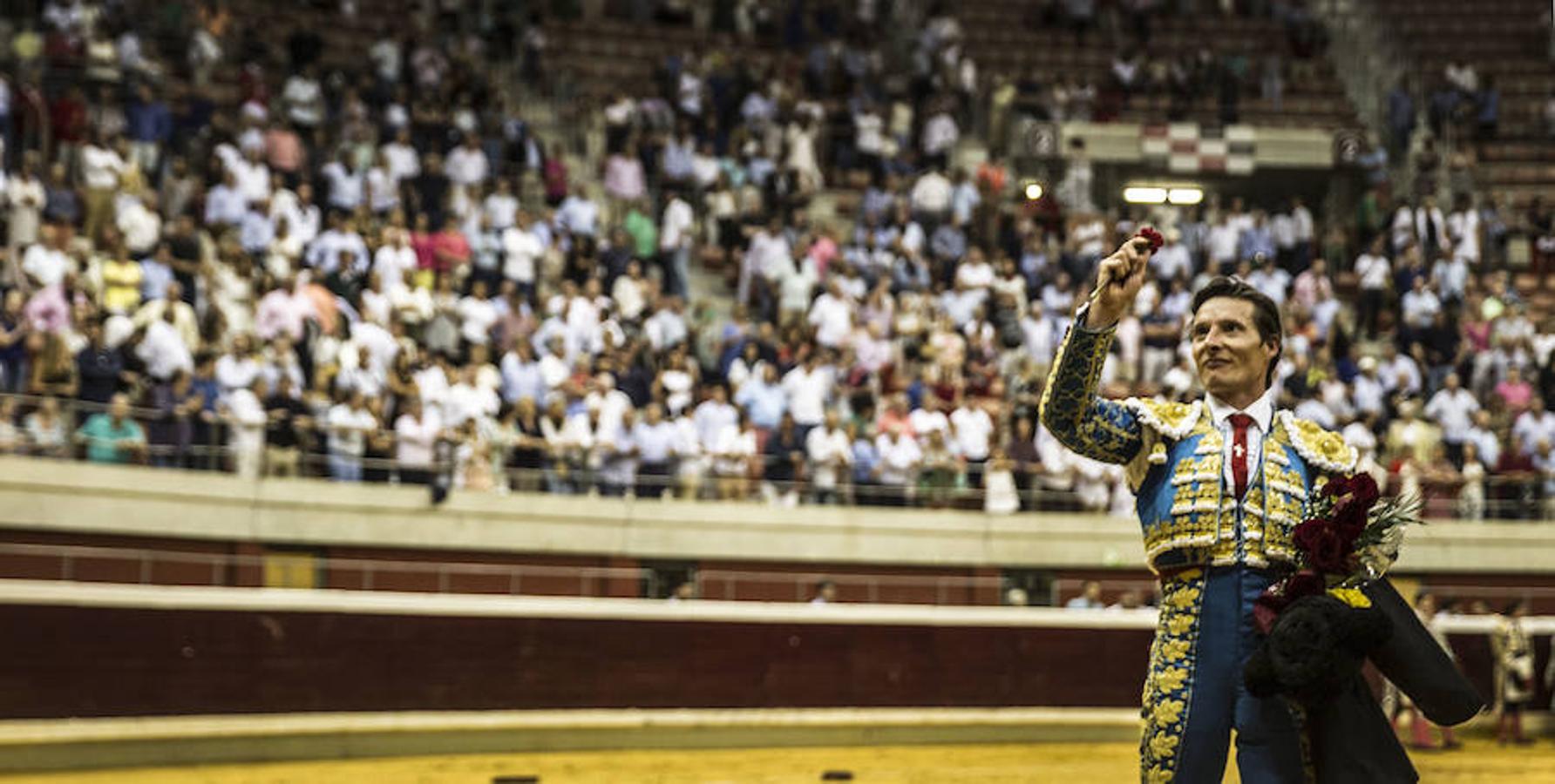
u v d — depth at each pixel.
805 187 23.95
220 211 18.58
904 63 27.55
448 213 20.06
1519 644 18.19
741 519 17.98
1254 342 4.68
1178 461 4.64
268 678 14.39
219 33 22.27
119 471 14.74
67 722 13.29
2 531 14.09
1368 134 28.78
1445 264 23.45
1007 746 17.38
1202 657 4.53
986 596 18.84
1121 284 4.54
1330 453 4.66
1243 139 26.22
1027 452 19.23
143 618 13.78
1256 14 31.17
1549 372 21.89
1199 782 4.51
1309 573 4.43
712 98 24.61
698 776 13.88
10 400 14.23
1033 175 24.98
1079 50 29.75
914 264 21.83
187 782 12.72
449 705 15.34
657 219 22.58
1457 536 20.03
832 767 14.86
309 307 16.84
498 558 16.91
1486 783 14.02
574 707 15.98
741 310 19.66
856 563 18.42
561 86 25.34
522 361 17.84
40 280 15.89
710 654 16.67
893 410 18.92
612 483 17.48
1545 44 31.25
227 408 15.75
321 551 16.03
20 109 18.17
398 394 16.84
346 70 22.97
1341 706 4.41
